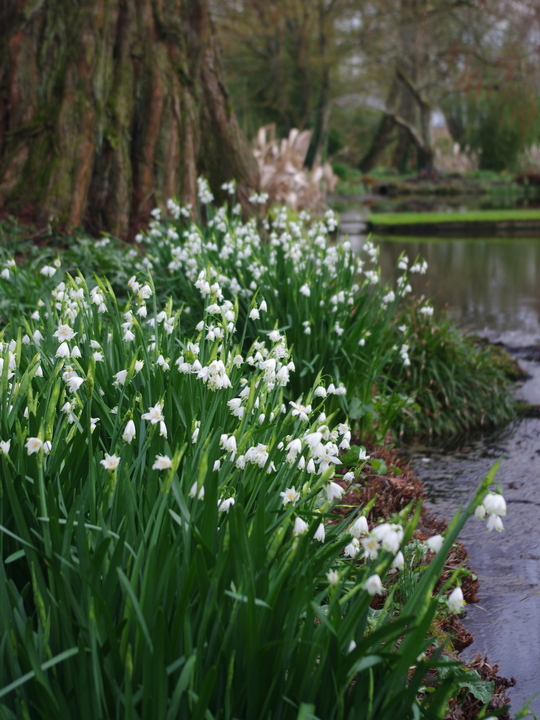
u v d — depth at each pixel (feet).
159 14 31.58
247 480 8.53
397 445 20.06
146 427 9.13
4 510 7.58
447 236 71.00
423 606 6.41
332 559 7.74
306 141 69.87
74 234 28.30
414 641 6.16
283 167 65.31
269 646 6.26
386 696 6.37
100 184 29.91
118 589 6.91
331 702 6.51
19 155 29.50
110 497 7.44
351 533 7.36
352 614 6.46
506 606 11.50
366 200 128.26
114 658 6.31
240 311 17.30
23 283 18.54
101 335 12.16
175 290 20.58
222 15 129.49
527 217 76.48
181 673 5.85
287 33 154.51
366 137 210.18
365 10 129.59
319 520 7.32
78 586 6.86
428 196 137.80
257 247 20.30
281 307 16.84
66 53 30.17
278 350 10.41
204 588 6.55
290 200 64.59
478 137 166.81
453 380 22.04
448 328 24.40
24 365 10.76
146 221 30.32
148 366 10.16
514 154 161.48
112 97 30.32
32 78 30.17
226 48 148.56
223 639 6.36
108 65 30.40
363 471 15.74
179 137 31.42
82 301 12.32
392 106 177.47
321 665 6.32
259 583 6.72
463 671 9.44
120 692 6.17
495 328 31.73
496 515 6.24
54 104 30.04
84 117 29.63
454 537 6.43
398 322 23.47
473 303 37.60
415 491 15.74
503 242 65.21
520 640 10.61
